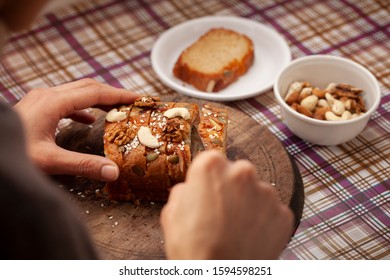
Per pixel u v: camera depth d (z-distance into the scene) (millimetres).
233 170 556
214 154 560
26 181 456
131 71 963
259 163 791
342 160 824
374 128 860
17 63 977
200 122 789
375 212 769
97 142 820
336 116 828
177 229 556
